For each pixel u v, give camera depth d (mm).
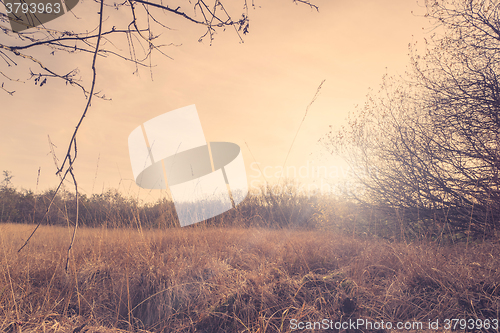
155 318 2551
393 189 5723
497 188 4320
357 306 2336
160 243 3771
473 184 4465
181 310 2598
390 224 5988
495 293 2318
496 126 4457
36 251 3830
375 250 3574
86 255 3834
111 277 3088
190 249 3916
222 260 3553
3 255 3133
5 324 2107
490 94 4625
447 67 5105
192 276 3068
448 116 4891
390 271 3010
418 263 2898
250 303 2520
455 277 2564
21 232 3947
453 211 4910
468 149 4672
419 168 5105
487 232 4137
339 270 3051
